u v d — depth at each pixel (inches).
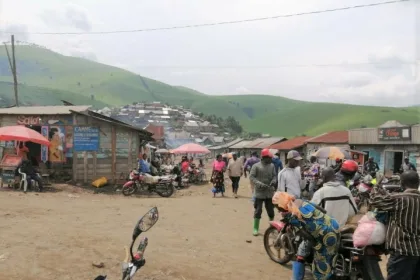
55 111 786.8
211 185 991.6
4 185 701.9
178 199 671.8
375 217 207.0
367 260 209.0
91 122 776.9
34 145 783.1
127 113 6953.7
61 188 706.2
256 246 341.4
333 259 218.8
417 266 195.2
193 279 253.6
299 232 221.3
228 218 474.3
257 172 375.6
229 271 273.3
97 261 266.1
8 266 248.2
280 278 266.4
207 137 5251.0
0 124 789.2
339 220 241.1
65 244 300.4
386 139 1173.1
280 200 222.2
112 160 779.4
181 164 1079.0
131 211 496.1
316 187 586.6
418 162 1082.1
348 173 277.1
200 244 336.5
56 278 238.2
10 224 361.1
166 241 337.7
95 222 403.9
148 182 714.2
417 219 189.2
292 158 339.6
